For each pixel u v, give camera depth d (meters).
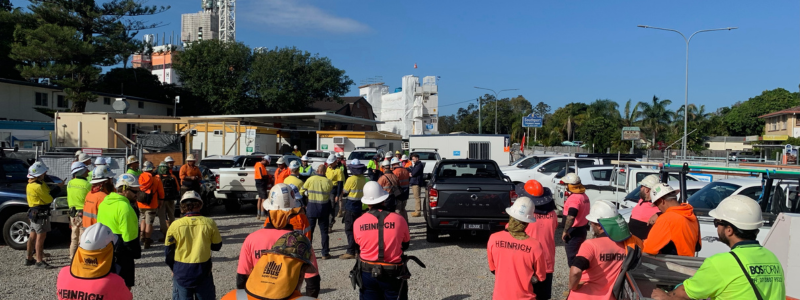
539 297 4.20
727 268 2.72
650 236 4.33
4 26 35.91
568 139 66.69
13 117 32.00
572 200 6.11
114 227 4.63
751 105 61.53
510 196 8.53
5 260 7.64
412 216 13.05
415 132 66.38
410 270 7.23
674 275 3.62
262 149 28.09
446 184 8.70
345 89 49.72
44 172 7.29
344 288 6.32
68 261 7.68
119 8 34.69
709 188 7.39
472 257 8.12
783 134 47.38
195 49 44.59
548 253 5.32
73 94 31.77
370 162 16.77
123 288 3.54
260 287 2.69
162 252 8.45
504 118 82.62
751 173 5.94
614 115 59.56
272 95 42.78
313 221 7.95
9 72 37.22
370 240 4.36
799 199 5.85
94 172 6.55
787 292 3.84
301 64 45.94
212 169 14.42
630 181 10.11
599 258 3.86
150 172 8.93
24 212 8.48
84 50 30.69
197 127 28.16
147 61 99.31
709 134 56.91
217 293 6.09
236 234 10.04
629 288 3.53
